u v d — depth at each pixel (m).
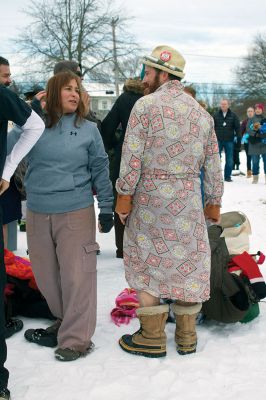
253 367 3.12
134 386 2.89
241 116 59.25
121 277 4.94
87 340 3.29
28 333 3.52
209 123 3.25
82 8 35.88
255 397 2.77
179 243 3.15
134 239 3.25
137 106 3.12
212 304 3.58
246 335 3.58
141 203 3.18
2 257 2.56
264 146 12.52
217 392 2.83
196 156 3.17
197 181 3.21
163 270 3.18
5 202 4.26
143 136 3.10
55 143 3.26
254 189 11.41
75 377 3.00
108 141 5.11
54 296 3.46
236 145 15.36
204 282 3.23
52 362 3.19
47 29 35.81
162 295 3.21
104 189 3.41
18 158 2.69
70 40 36.28
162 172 3.12
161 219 3.14
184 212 3.14
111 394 2.81
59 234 3.30
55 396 2.78
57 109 3.25
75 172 3.30
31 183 3.36
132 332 3.67
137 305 3.91
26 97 4.96
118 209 3.20
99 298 4.34
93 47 36.50
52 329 3.51
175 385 2.89
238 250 3.95
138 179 3.14
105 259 5.70
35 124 2.66
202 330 3.68
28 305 3.92
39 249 3.39
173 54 3.22
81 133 3.31
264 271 5.05
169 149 3.10
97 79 36.94
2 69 4.36
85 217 3.32
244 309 3.61
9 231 5.75
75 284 3.26
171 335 3.61
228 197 10.23
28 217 3.40
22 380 2.95
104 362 3.19
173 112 3.11
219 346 3.41
